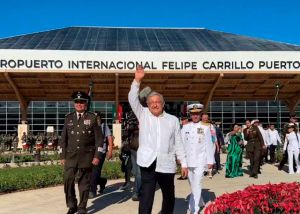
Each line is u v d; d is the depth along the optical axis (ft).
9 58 93.40
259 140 49.42
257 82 108.27
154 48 108.78
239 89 115.24
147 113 21.44
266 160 70.08
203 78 102.89
